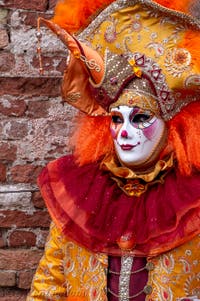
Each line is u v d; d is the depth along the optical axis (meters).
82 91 2.49
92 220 2.41
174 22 2.34
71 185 2.49
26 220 2.93
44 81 2.90
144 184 2.43
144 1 2.32
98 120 2.54
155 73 2.35
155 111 2.38
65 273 2.51
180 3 2.39
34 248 2.94
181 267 2.34
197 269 2.35
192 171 2.40
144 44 2.36
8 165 2.93
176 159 2.42
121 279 2.38
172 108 2.39
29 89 2.91
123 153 2.40
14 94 2.90
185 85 2.34
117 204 2.42
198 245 2.35
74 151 2.59
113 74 2.38
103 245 2.40
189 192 2.34
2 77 2.89
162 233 2.33
